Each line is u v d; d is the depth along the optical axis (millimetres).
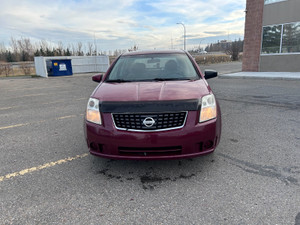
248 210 1993
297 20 12594
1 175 2732
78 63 24203
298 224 1806
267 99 6734
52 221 1938
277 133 3855
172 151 2381
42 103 7523
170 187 2398
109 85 3068
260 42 14547
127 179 2582
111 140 2414
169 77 3270
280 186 2322
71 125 4738
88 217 1979
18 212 2061
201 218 1924
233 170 2680
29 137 4070
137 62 3691
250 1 14469
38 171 2812
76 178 2629
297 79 10531
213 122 2463
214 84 10758
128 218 1956
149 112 2334
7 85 14289
